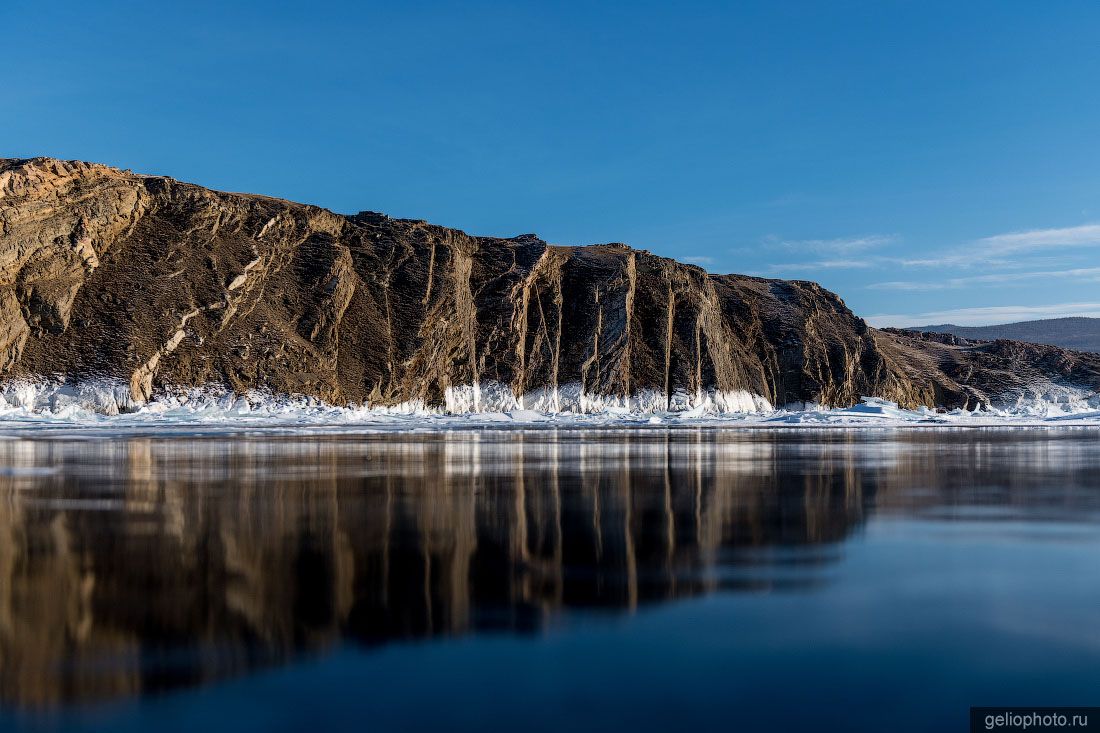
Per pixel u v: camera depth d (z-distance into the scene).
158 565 10.77
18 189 75.06
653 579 10.22
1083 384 144.75
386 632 7.90
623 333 102.94
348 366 83.19
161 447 35.75
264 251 85.38
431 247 95.69
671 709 6.11
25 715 5.91
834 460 30.56
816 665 7.09
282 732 5.64
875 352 126.38
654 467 26.72
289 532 13.38
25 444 37.38
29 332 71.81
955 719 5.97
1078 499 18.48
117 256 79.00
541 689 6.48
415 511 15.90
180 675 6.74
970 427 76.88
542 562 11.16
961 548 12.42
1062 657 7.31
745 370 114.94
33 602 8.88
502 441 43.72
